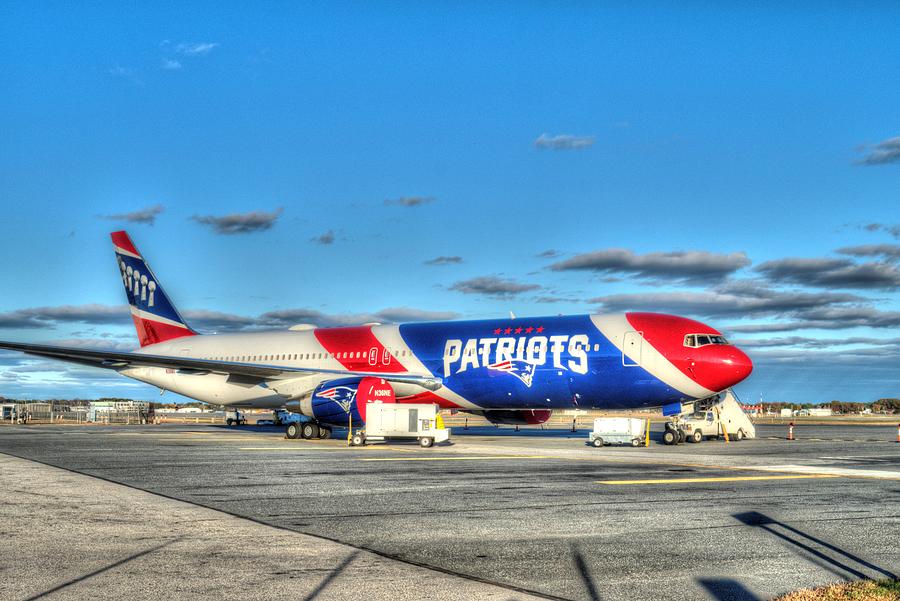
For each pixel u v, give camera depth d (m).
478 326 35.53
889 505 14.19
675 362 30.62
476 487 16.70
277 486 16.77
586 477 18.78
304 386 36.16
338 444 31.64
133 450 27.45
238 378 38.50
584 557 9.77
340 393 33.34
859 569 9.19
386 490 16.14
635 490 16.25
